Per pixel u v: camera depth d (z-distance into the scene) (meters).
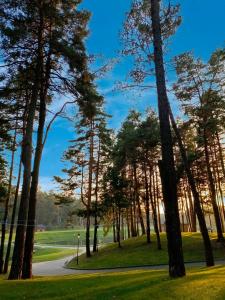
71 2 19.61
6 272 32.06
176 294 9.27
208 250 20.28
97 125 43.56
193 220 53.56
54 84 19.77
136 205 58.72
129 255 38.62
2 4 17.86
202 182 44.97
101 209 47.12
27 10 18.31
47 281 14.58
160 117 13.73
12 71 19.11
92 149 44.78
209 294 9.02
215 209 36.59
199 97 29.95
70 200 47.47
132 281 12.31
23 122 24.25
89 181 45.09
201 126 31.62
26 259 17.78
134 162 44.78
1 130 20.09
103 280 13.65
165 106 13.81
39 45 18.88
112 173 46.22
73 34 20.25
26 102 21.34
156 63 14.31
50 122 20.08
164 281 11.41
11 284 13.85
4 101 20.17
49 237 132.50
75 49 19.09
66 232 144.88
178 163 39.34
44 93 19.78
